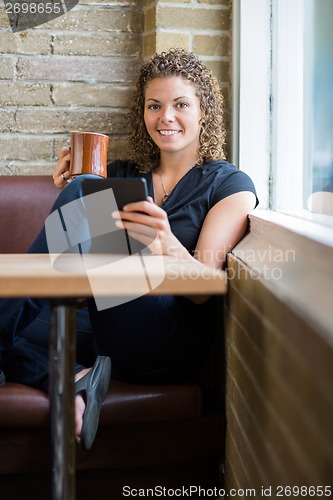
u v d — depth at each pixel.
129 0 2.24
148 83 1.93
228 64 2.20
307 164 1.77
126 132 2.26
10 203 1.98
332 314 0.76
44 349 1.69
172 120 1.87
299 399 0.84
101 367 1.52
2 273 0.95
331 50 1.55
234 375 1.49
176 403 1.61
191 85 1.89
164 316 1.58
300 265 1.02
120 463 1.61
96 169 1.50
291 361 0.89
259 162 2.14
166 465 1.68
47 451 1.55
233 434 1.50
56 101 2.24
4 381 1.56
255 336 1.19
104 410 1.56
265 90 2.13
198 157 1.92
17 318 1.36
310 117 1.75
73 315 1.08
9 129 2.23
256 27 2.11
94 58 2.24
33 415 1.51
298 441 0.84
